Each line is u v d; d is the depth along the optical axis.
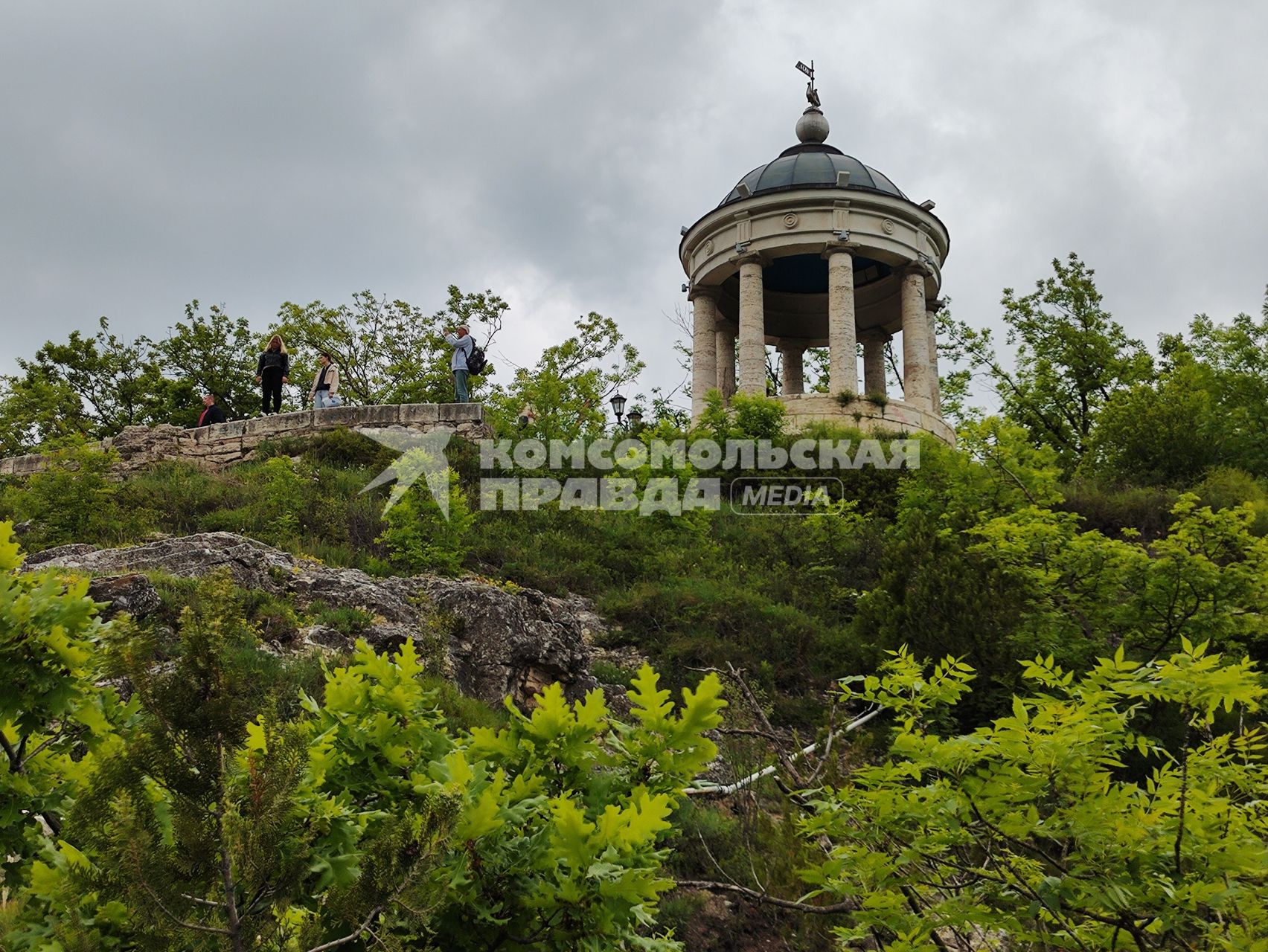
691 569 17.50
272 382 24.81
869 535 19.33
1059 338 38.47
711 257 31.97
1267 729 4.98
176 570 11.97
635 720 12.25
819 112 36.00
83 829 2.99
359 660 4.28
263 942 3.13
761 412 25.00
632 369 40.59
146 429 22.34
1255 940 3.90
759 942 8.06
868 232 30.89
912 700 5.19
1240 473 24.75
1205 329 37.97
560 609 15.04
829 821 4.70
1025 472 16.34
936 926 4.27
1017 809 4.18
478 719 9.96
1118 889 3.81
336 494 19.17
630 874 3.56
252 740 3.34
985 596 12.45
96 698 3.92
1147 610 11.79
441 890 3.37
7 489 18.23
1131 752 10.39
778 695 13.38
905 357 31.48
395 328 41.69
